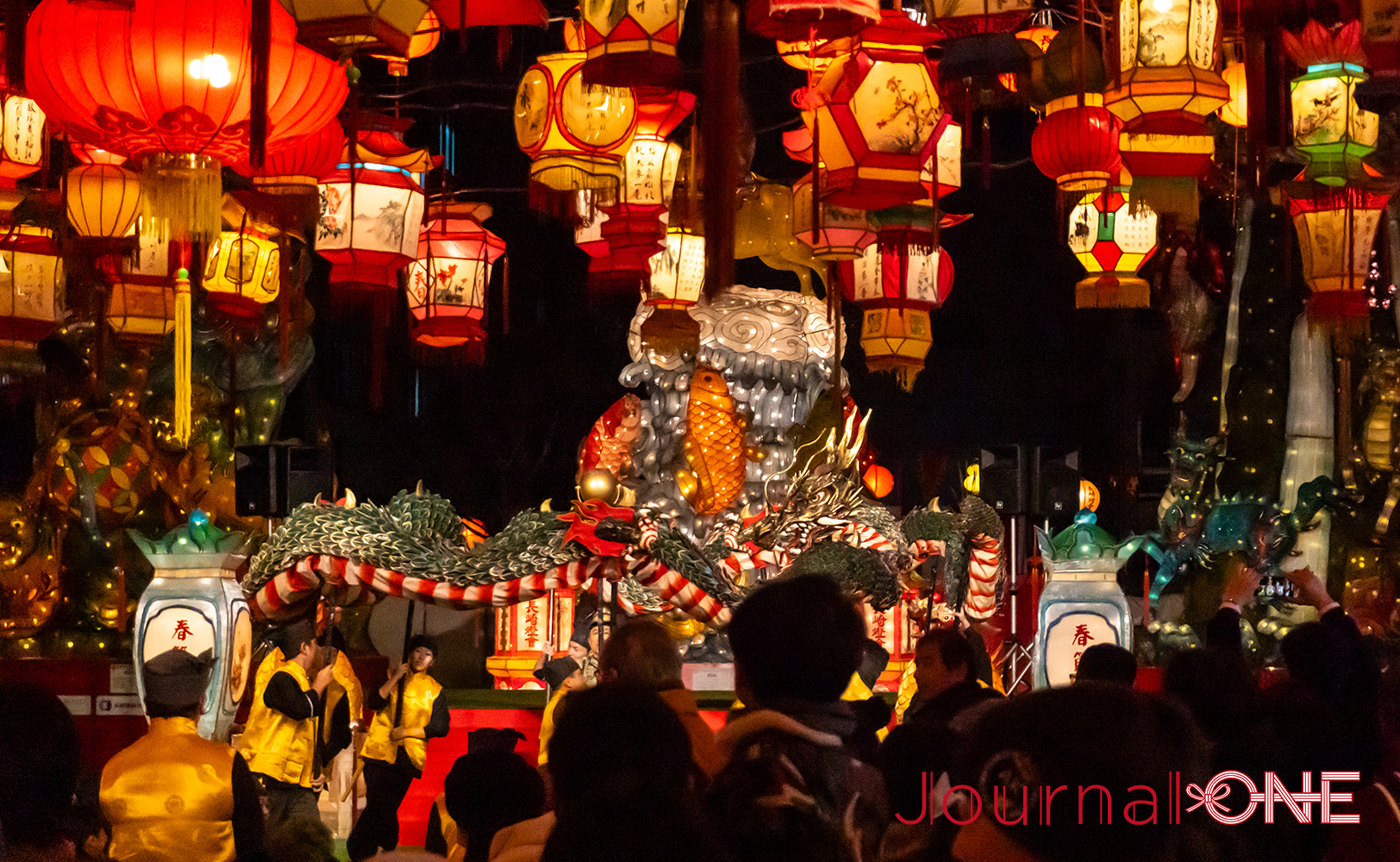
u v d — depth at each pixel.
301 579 13.54
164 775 6.78
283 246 12.60
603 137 11.38
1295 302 20.66
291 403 21.72
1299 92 10.83
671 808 3.06
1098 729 2.73
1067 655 15.07
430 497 14.12
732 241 8.65
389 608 22.34
